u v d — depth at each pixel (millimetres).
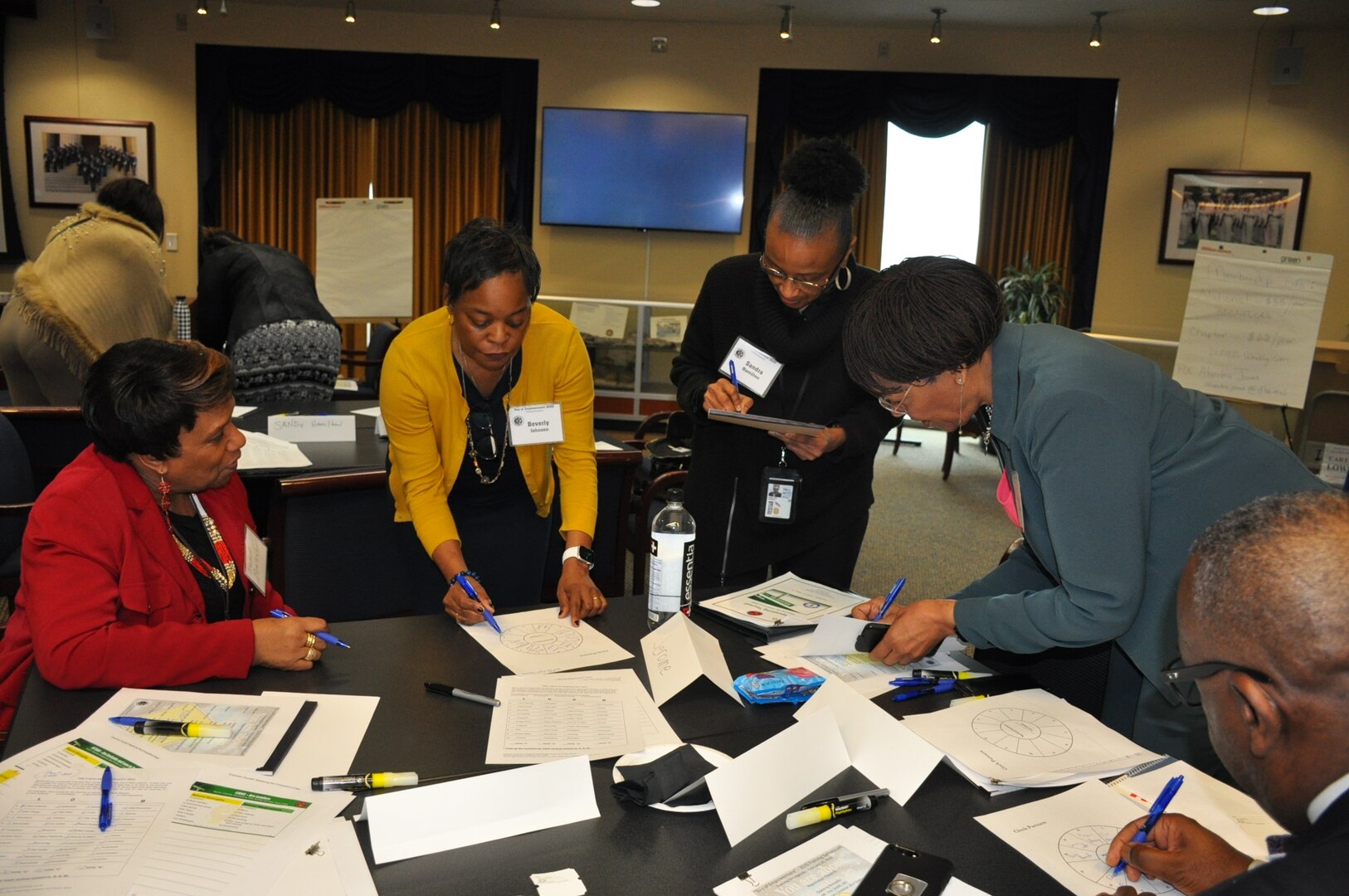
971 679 1505
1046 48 7625
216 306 4090
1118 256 7824
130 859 975
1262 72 7406
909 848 1031
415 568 2057
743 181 7875
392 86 7934
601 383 7672
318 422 3129
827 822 1108
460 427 1901
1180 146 7609
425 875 982
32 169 7867
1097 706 1528
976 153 8070
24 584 1485
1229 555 706
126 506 1503
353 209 6562
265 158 8117
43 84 7781
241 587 1727
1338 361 4398
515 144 7996
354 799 1102
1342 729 646
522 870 997
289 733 1240
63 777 1116
